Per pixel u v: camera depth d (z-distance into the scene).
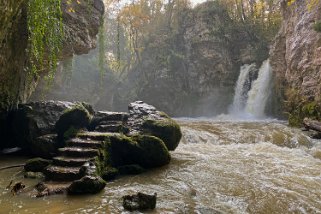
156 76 34.25
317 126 12.65
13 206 5.32
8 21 7.36
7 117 10.32
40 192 5.93
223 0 36.72
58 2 10.17
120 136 8.32
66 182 6.51
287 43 22.06
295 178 7.32
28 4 9.19
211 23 33.44
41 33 9.62
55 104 10.17
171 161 8.99
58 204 5.43
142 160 8.16
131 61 41.34
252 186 6.68
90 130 9.92
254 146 11.66
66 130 9.30
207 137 12.79
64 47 13.45
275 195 6.14
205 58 32.72
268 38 32.06
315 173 7.79
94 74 33.75
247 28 33.97
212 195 6.12
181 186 6.65
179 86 33.59
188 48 34.16
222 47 32.59
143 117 9.98
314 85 17.03
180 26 36.41
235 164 8.65
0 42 7.56
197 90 33.00
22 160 9.00
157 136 9.22
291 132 13.20
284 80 22.97
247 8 38.44
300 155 10.06
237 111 30.64
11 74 9.75
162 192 6.22
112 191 6.23
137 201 5.28
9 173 7.55
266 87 26.45
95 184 6.06
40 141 9.03
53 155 8.92
